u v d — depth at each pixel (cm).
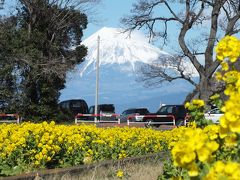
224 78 489
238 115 361
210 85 4672
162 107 4694
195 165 345
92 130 1634
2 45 4725
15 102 4747
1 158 1205
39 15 5434
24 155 1230
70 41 5869
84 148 1435
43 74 4909
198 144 341
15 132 1284
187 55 4819
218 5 4797
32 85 4909
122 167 1255
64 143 1362
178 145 343
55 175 1049
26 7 5475
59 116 4984
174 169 840
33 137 1266
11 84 4794
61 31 5659
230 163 337
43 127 1332
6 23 5000
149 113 5109
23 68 4822
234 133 395
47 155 1264
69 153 1336
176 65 5278
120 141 1709
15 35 4841
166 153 1521
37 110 4859
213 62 4650
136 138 1844
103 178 1093
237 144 419
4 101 4738
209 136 420
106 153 1565
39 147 1258
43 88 4909
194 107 561
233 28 4838
